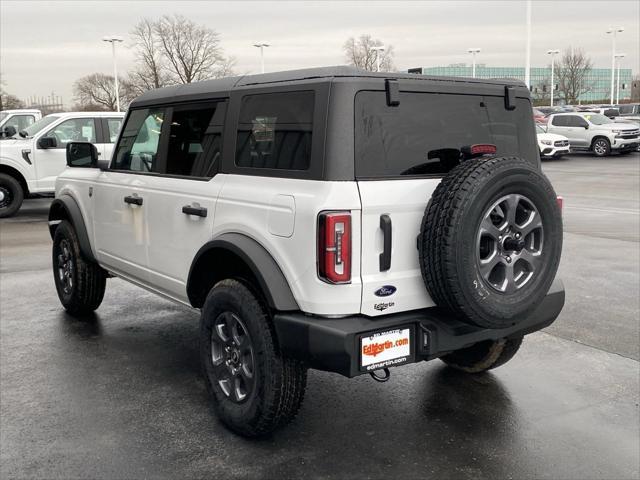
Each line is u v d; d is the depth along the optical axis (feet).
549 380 15.01
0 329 18.86
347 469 11.14
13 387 14.62
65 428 12.64
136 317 20.11
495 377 15.19
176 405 13.70
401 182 10.83
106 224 17.26
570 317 19.69
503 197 10.43
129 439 12.20
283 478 10.87
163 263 14.74
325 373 15.46
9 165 41.75
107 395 14.20
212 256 12.78
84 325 19.26
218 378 12.62
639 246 30.96
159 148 15.02
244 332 11.84
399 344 10.84
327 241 10.18
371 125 10.79
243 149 12.30
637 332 18.28
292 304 10.92
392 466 11.23
